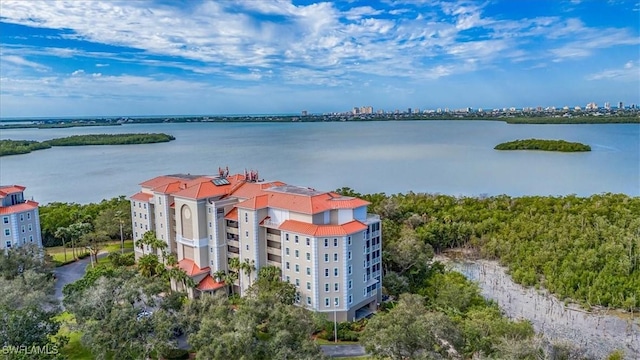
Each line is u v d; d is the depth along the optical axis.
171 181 106.50
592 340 78.38
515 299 95.44
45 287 76.38
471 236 129.50
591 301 91.12
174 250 101.62
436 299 86.19
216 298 68.44
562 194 199.12
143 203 109.00
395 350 55.47
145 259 93.88
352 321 81.38
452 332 57.59
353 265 81.31
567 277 95.88
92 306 63.75
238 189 95.88
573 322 85.00
